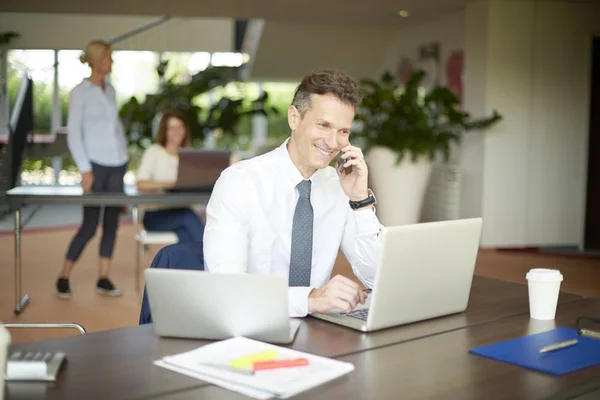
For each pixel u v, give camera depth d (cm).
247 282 165
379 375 149
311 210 225
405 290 183
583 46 735
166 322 171
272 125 1268
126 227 888
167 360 154
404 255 179
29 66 973
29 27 838
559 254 712
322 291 191
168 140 546
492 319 195
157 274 168
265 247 224
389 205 730
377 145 731
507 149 724
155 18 877
